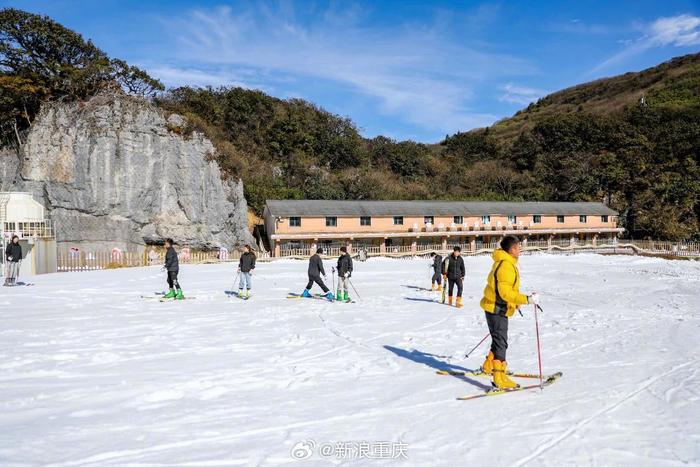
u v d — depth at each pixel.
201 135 49.94
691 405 6.70
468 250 53.50
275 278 27.34
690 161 71.25
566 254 51.53
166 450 5.19
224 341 10.75
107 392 7.17
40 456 5.01
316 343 10.61
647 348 10.29
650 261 42.03
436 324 13.20
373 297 19.14
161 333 11.62
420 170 81.00
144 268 36.62
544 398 6.99
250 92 72.44
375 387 7.51
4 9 45.72
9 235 29.67
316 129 74.69
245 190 57.47
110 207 44.16
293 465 4.86
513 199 72.62
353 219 50.38
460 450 5.24
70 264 36.12
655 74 124.81
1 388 7.34
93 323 12.93
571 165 76.75
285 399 6.91
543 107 140.62
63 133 43.28
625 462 4.96
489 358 7.97
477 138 95.50
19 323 12.88
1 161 45.59
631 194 69.94
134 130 45.53
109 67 49.09
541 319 14.02
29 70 46.97
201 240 48.50
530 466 4.86
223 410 6.45
